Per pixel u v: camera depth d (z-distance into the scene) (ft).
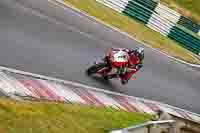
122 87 160.35
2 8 159.43
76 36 178.40
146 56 216.74
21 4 171.83
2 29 144.56
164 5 279.49
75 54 160.35
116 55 147.95
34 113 98.12
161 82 194.39
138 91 168.76
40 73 131.03
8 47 135.23
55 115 103.50
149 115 146.00
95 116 117.19
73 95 125.59
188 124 107.55
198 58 260.21
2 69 118.93
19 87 109.81
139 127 104.06
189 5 308.81
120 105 141.18
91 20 207.00
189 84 214.90
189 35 263.70
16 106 96.73
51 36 162.20
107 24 216.13
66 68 145.07
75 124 104.88
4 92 102.47
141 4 250.57
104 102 134.72
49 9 184.96
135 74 184.34
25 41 145.48
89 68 148.87
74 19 193.77
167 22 259.19
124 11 247.50
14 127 88.38
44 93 114.52
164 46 243.60
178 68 227.81
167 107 173.06
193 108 191.62
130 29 232.12
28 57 136.46
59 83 131.03
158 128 103.91
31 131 90.27
